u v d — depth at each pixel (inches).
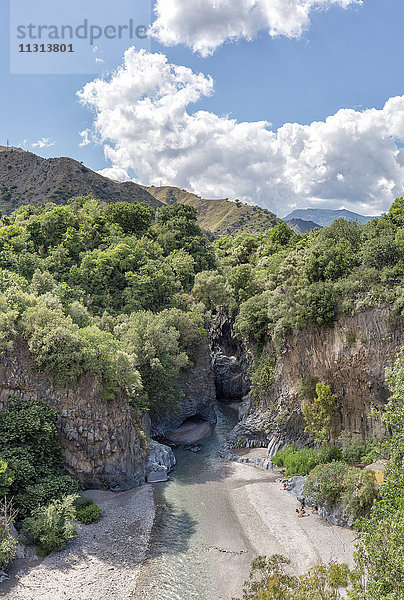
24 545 1306.6
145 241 3595.0
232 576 1253.7
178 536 1467.8
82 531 1440.7
